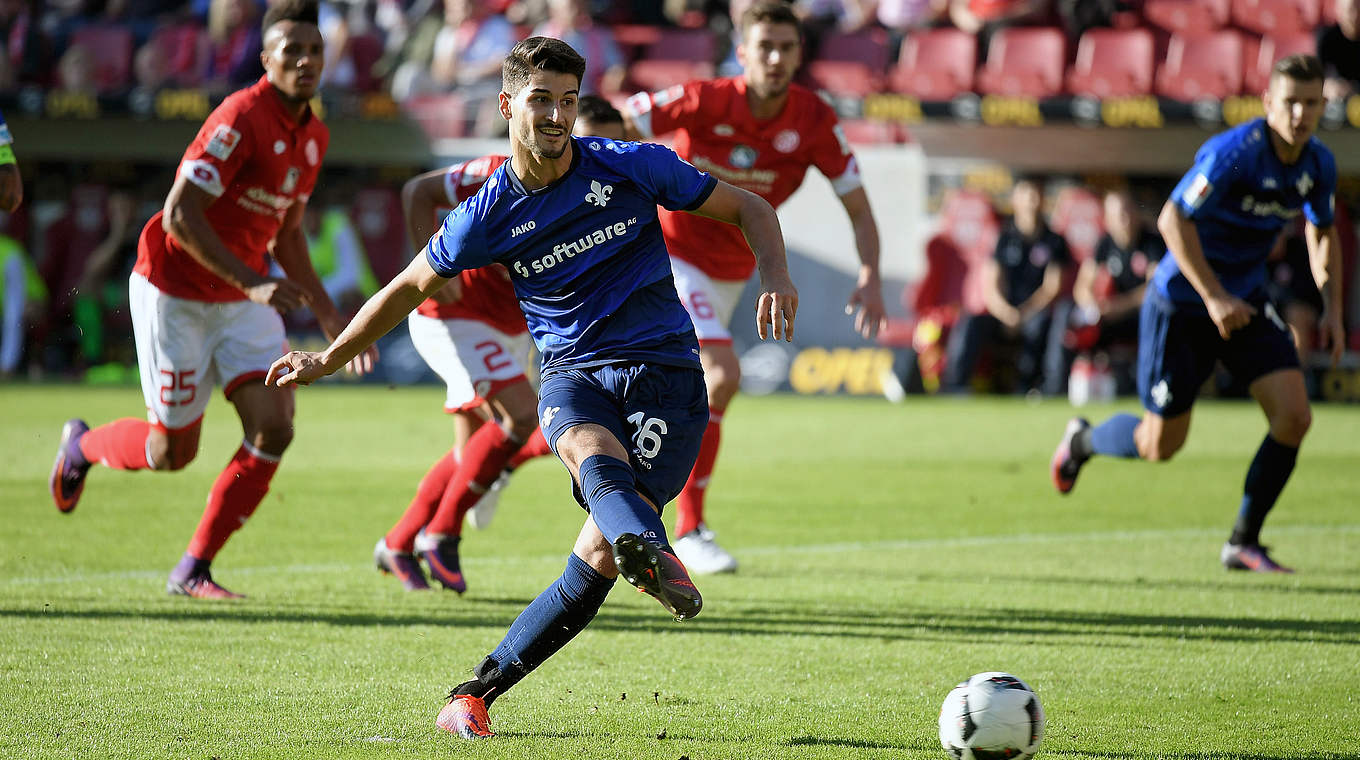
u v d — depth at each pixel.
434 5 66.44
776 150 23.86
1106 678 15.19
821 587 20.66
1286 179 21.44
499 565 22.36
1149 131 57.81
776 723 13.23
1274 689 14.77
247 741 12.35
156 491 30.03
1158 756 12.26
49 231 63.06
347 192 62.38
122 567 21.44
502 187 12.74
